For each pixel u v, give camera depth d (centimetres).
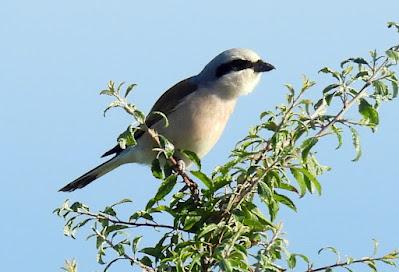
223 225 788
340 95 835
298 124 815
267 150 834
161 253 854
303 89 831
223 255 720
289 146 805
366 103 834
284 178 852
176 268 777
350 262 778
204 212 852
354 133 829
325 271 773
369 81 840
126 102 796
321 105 838
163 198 890
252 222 817
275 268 723
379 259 786
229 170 850
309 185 849
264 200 825
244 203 834
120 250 835
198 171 857
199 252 772
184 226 861
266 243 742
